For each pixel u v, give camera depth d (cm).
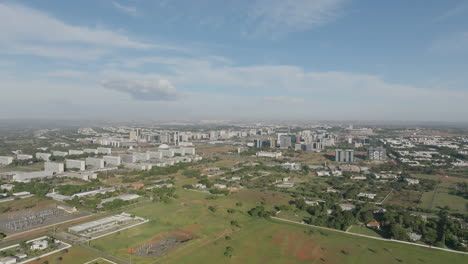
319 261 18875
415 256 19562
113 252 19488
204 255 19362
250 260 18862
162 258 18838
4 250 19312
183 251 19862
